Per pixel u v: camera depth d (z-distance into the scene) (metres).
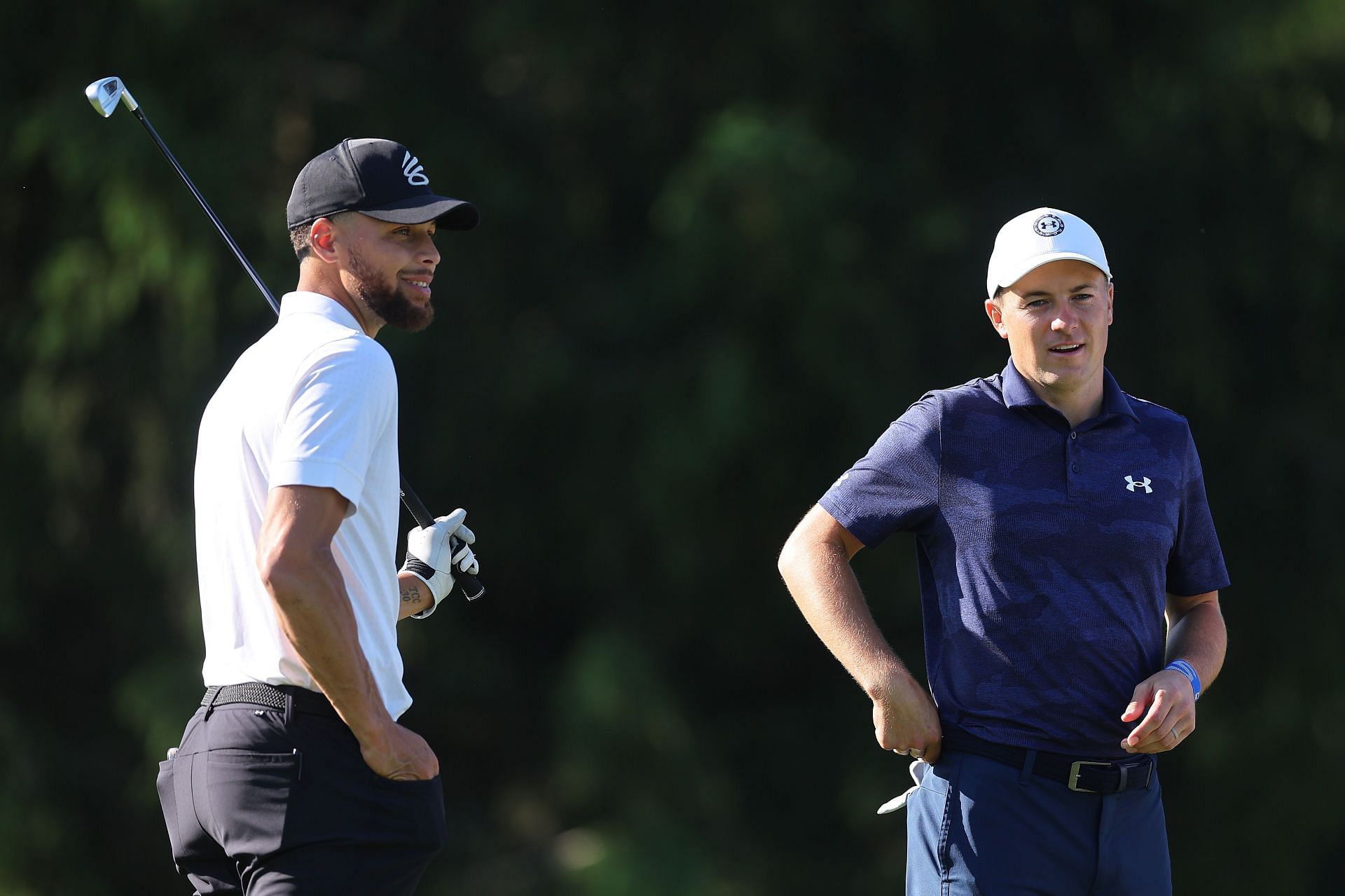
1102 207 40.81
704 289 37.53
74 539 39.72
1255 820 43.47
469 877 39.47
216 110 38.59
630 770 38.06
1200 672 10.92
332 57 41.22
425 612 11.66
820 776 41.78
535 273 41.97
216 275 36.44
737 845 39.25
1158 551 10.81
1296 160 40.75
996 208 41.00
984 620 10.71
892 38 39.84
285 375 9.71
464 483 40.50
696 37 40.50
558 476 40.34
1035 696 10.64
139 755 40.69
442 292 40.28
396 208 10.26
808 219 35.88
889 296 38.91
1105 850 10.66
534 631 43.25
